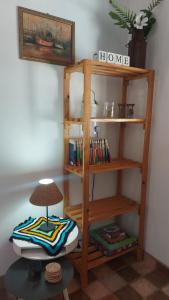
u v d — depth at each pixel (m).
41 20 1.64
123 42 2.09
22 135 1.70
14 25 1.55
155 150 1.91
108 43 2.00
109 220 2.36
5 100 1.59
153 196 1.97
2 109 1.59
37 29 1.64
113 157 2.24
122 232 2.09
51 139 1.83
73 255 1.85
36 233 1.49
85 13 1.84
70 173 1.97
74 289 1.67
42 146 1.80
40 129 1.77
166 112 1.79
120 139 2.21
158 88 1.83
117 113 2.13
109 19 1.97
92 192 2.17
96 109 1.96
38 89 1.71
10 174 1.69
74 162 1.83
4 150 1.64
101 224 2.29
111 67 1.62
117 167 1.78
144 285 1.72
